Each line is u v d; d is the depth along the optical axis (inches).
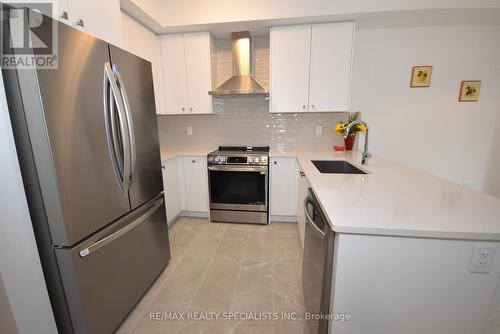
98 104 49.1
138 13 87.7
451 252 33.2
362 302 36.8
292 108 105.6
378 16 93.0
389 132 116.4
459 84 109.0
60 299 46.7
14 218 39.9
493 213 38.0
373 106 115.0
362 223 34.4
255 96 121.5
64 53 41.7
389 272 35.2
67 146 42.6
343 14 90.6
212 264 82.7
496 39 103.7
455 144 114.4
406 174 65.3
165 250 79.1
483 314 34.5
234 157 106.1
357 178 61.0
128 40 87.9
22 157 40.9
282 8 92.6
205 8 96.3
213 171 109.5
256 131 125.3
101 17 63.7
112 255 54.4
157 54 109.3
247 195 110.0
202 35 106.9
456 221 34.9
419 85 110.7
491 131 111.3
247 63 108.7
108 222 52.9
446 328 36.0
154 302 66.1
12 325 41.0
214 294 68.9
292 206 110.3
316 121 120.4
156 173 72.1
